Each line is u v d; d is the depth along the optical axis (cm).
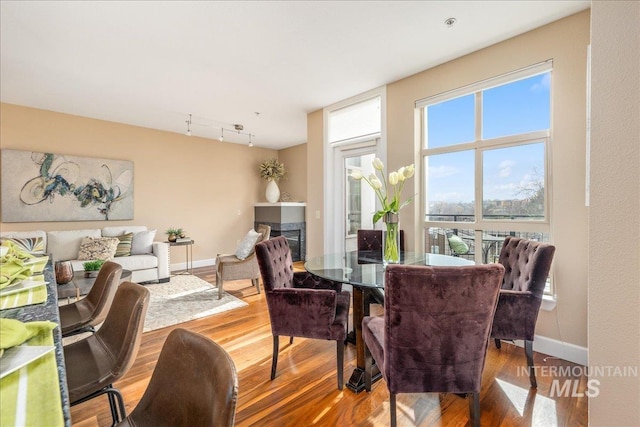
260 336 264
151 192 513
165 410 81
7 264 143
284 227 595
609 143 76
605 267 76
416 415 163
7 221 392
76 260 388
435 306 124
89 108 411
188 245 539
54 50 259
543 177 237
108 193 467
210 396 67
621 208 74
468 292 122
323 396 180
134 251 437
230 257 422
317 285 245
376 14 213
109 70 297
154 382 87
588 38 209
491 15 215
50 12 208
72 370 111
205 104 396
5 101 386
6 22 219
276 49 259
